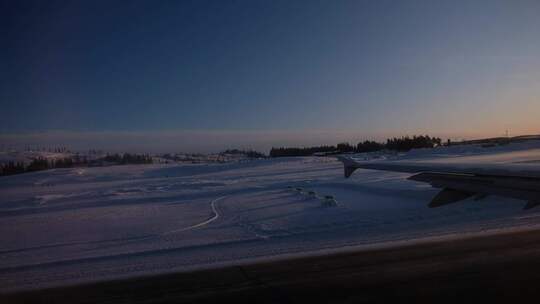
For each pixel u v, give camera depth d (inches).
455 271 232.1
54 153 5629.9
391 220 455.5
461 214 458.6
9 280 292.2
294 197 775.7
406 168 405.1
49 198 1051.9
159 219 604.4
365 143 3941.9
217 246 380.8
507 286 205.3
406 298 196.5
